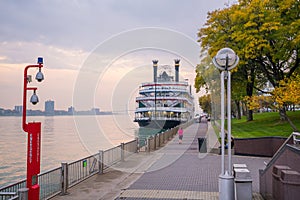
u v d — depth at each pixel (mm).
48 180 7711
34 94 6887
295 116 27562
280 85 19062
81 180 9523
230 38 21516
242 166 7645
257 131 22734
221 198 6348
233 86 27406
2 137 50469
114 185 9195
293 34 19719
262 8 19422
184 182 9664
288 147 6699
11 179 19797
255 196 7801
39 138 6852
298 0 19703
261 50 20609
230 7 22672
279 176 6273
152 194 8156
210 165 13047
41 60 7086
